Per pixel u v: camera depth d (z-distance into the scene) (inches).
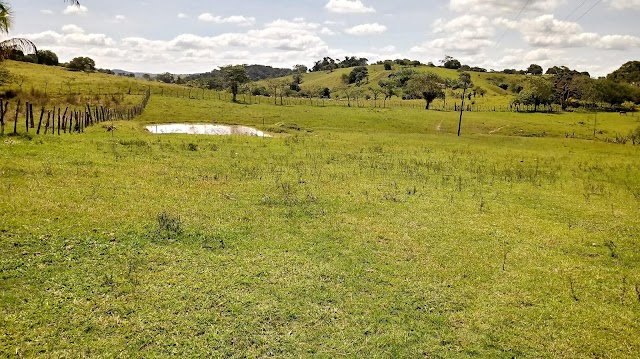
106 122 1656.0
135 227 548.7
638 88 5044.3
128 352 320.8
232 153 1184.2
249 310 388.5
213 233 560.7
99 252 472.1
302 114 2834.6
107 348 322.3
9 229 488.4
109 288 401.4
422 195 860.6
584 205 859.4
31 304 363.3
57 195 623.5
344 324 379.6
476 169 1204.5
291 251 528.4
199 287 420.5
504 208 802.8
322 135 1962.4
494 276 499.2
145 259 468.4
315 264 494.3
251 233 576.1
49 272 417.7
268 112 2807.6
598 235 671.1
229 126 2206.0
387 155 1382.9
